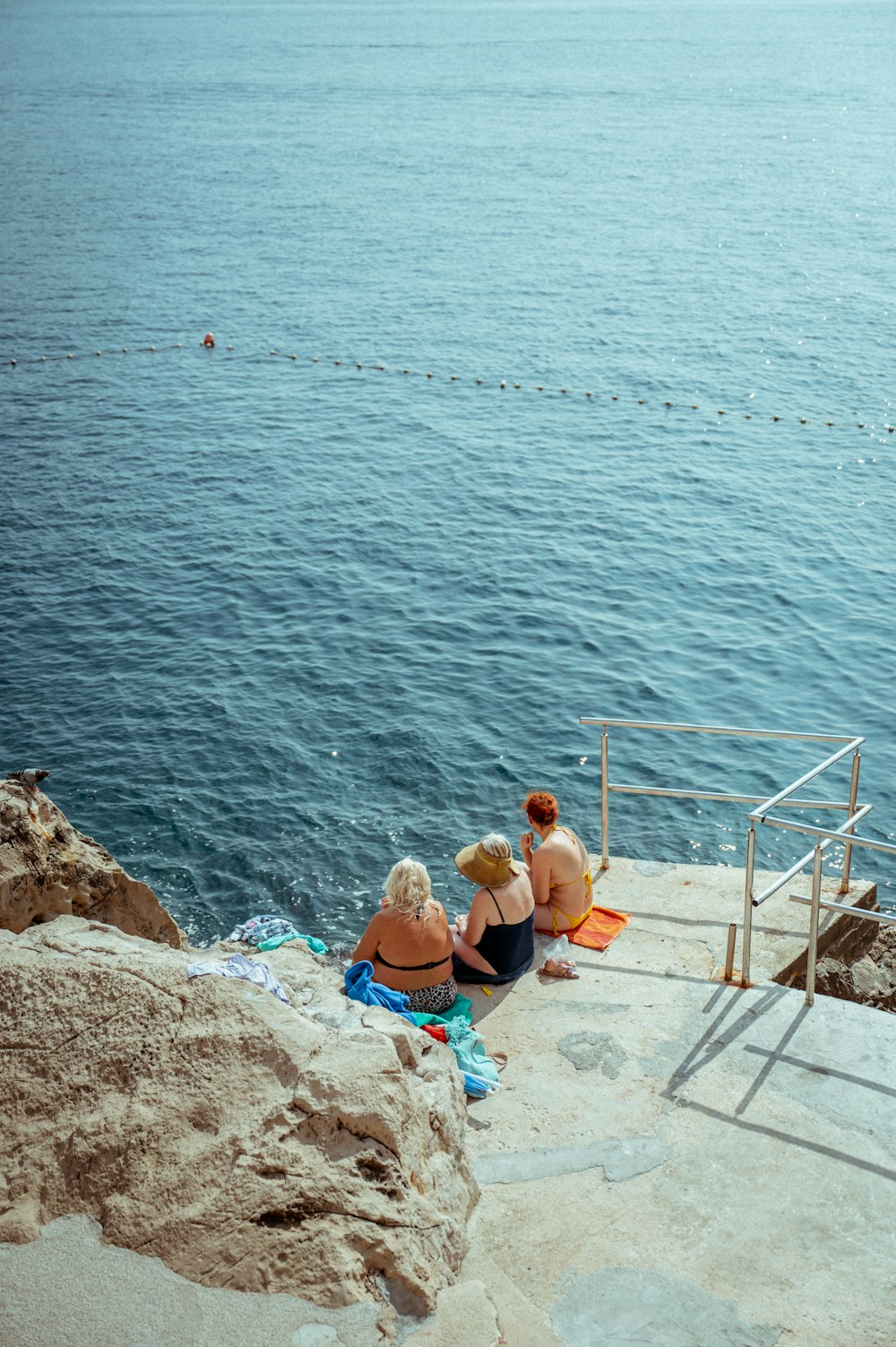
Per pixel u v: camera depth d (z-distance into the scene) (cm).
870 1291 477
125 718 2166
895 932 852
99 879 681
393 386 4506
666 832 1864
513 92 14638
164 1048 490
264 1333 394
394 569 2866
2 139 11088
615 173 9294
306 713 2191
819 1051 632
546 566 2881
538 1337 441
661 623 2580
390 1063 487
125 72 17650
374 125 11988
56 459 3669
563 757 2062
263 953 753
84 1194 443
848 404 4244
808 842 1831
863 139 10800
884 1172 543
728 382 4519
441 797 1948
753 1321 462
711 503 3338
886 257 6475
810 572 2842
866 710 2216
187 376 4628
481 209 7956
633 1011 676
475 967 704
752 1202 527
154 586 2745
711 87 15138
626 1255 498
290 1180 437
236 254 6706
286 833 1845
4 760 2028
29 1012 508
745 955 691
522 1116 588
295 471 3600
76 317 5416
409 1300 421
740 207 7950
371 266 6438
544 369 4706
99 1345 388
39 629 2519
